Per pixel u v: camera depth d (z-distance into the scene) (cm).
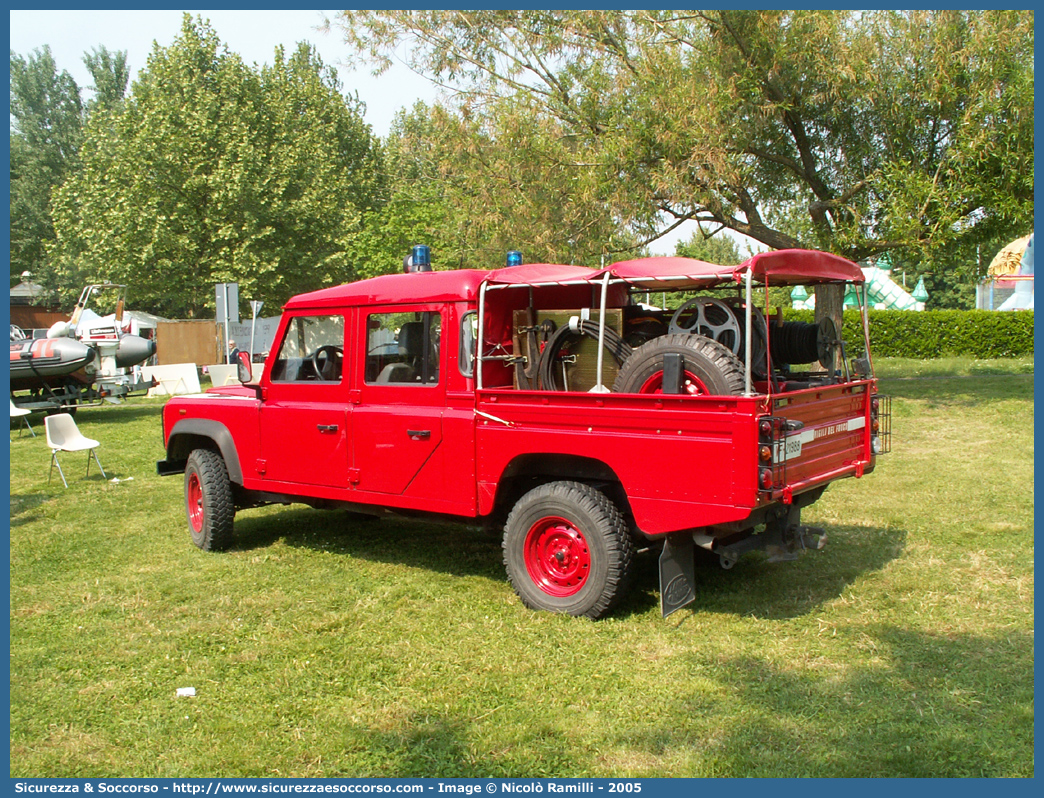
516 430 491
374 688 401
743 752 332
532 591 498
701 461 427
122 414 1670
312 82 3650
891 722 352
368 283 579
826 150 1475
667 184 1235
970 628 453
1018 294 3048
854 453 538
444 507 525
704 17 1320
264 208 2891
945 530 651
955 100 1266
